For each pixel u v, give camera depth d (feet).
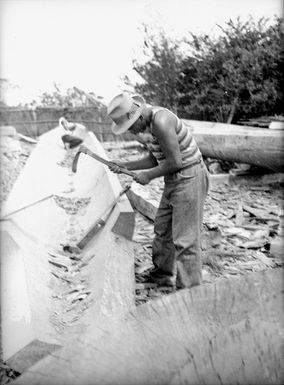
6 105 46.01
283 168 22.67
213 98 31.19
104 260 11.93
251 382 5.02
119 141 42.22
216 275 14.38
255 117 30.63
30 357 8.30
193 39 32.65
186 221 11.87
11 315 9.44
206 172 12.00
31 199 17.39
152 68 34.14
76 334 5.49
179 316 5.69
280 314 5.74
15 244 12.77
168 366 4.87
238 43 30.94
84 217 17.99
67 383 4.56
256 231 17.95
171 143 10.94
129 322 5.56
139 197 19.38
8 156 31.35
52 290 12.26
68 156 25.86
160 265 13.47
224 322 5.58
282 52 28.89
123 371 4.75
